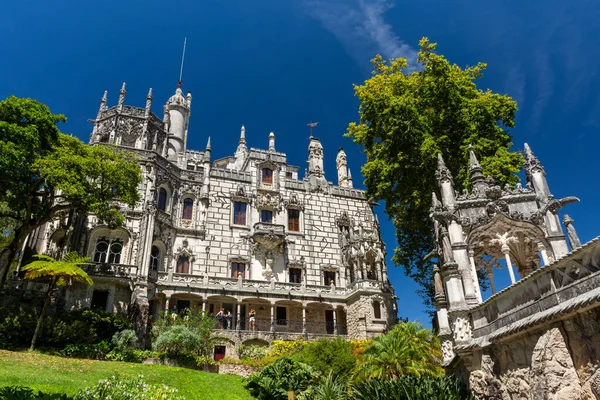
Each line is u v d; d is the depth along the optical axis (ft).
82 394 44.32
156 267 136.56
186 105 191.93
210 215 151.12
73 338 92.32
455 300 52.95
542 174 59.82
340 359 83.41
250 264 148.66
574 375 31.04
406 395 47.98
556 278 35.27
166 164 148.15
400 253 116.78
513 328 38.60
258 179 163.84
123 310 116.47
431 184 98.17
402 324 77.97
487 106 98.84
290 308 143.84
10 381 56.29
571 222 59.47
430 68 101.86
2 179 91.25
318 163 198.29
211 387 75.87
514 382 39.91
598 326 29.12
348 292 144.05
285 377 76.38
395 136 101.24
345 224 168.76
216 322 116.37
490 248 65.67
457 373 55.31
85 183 102.32
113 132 144.05
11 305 98.27
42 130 100.78
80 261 94.73
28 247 120.37
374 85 107.86
